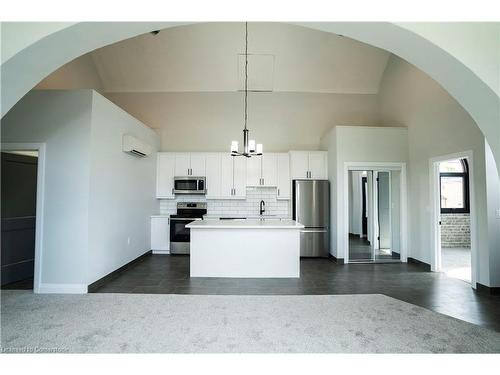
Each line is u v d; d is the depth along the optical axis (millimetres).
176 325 2568
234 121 6391
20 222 3891
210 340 2305
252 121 6395
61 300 3162
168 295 3371
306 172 5844
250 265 4203
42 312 2838
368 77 6195
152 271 4473
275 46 5605
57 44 2047
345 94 6395
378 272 4496
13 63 1968
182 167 5973
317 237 5547
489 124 2152
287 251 4211
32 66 2090
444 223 6801
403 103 5410
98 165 3646
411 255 5180
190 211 6078
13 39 1924
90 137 3451
